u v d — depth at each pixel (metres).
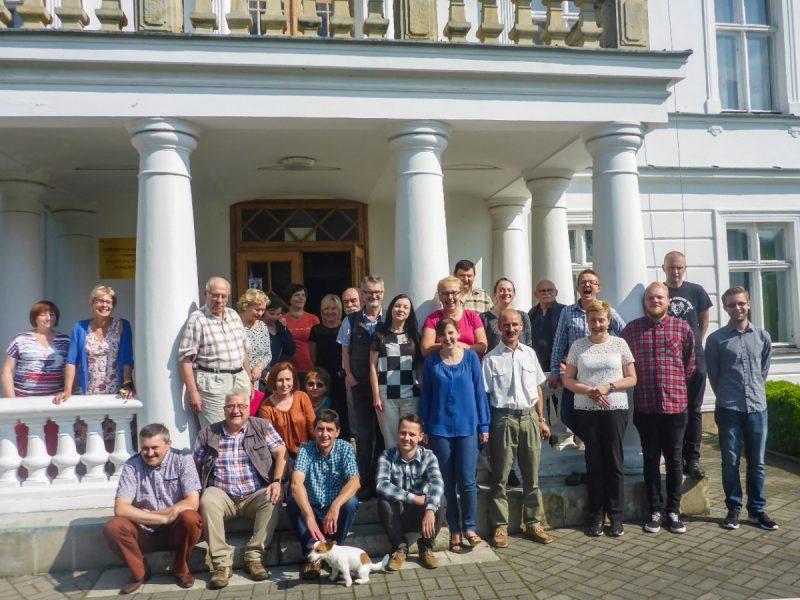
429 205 5.11
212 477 4.35
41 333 5.02
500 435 4.64
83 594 3.98
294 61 4.83
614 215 5.45
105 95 4.69
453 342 4.47
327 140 5.89
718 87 9.06
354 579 4.11
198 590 4.01
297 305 6.20
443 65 5.04
